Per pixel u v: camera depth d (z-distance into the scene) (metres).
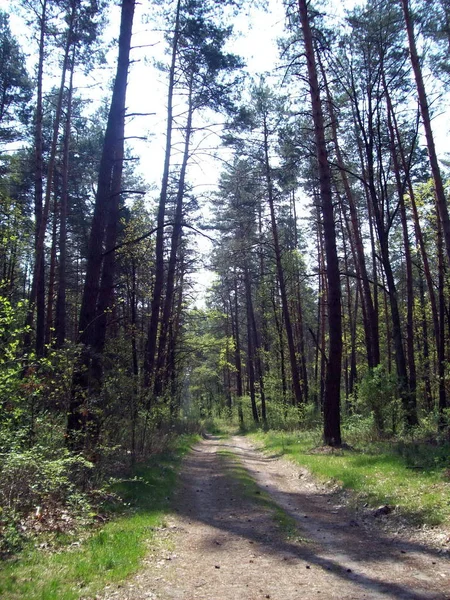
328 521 8.65
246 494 10.64
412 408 16.81
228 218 29.02
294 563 6.32
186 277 29.30
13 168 22.58
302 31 16.19
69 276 32.34
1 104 22.31
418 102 15.91
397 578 5.68
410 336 22.47
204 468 15.16
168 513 8.98
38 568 5.67
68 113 20.78
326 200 15.98
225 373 56.66
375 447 14.26
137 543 6.95
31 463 7.49
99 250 11.48
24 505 7.53
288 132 21.12
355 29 16.48
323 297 33.91
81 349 10.27
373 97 18.00
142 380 13.98
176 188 23.55
